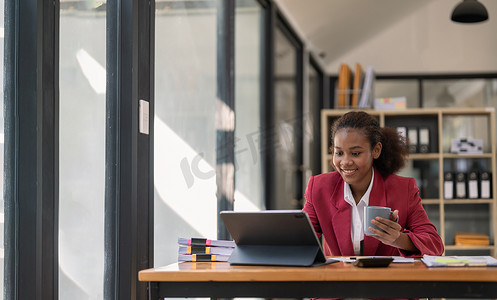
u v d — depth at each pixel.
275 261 1.77
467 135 6.14
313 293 1.62
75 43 2.01
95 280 2.13
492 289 1.56
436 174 5.18
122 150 2.30
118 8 2.34
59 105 1.89
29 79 1.73
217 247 1.92
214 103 3.51
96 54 2.16
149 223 2.42
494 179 4.79
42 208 1.74
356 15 5.99
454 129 6.16
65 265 1.92
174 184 2.82
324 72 7.24
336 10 5.76
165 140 2.71
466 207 5.36
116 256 2.29
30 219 1.72
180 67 2.93
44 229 1.75
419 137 4.94
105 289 2.21
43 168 1.75
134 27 2.33
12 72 1.72
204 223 3.28
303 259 1.74
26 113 1.73
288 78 5.86
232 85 3.83
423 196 5.19
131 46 2.33
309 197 2.18
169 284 1.69
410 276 1.57
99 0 2.18
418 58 6.77
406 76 6.86
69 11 1.97
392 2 5.95
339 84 5.15
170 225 2.76
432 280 1.57
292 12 5.60
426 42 6.76
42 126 1.75
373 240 2.04
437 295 1.58
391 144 2.13
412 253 1.92
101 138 2.19
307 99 6.54
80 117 2.03
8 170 1.69
